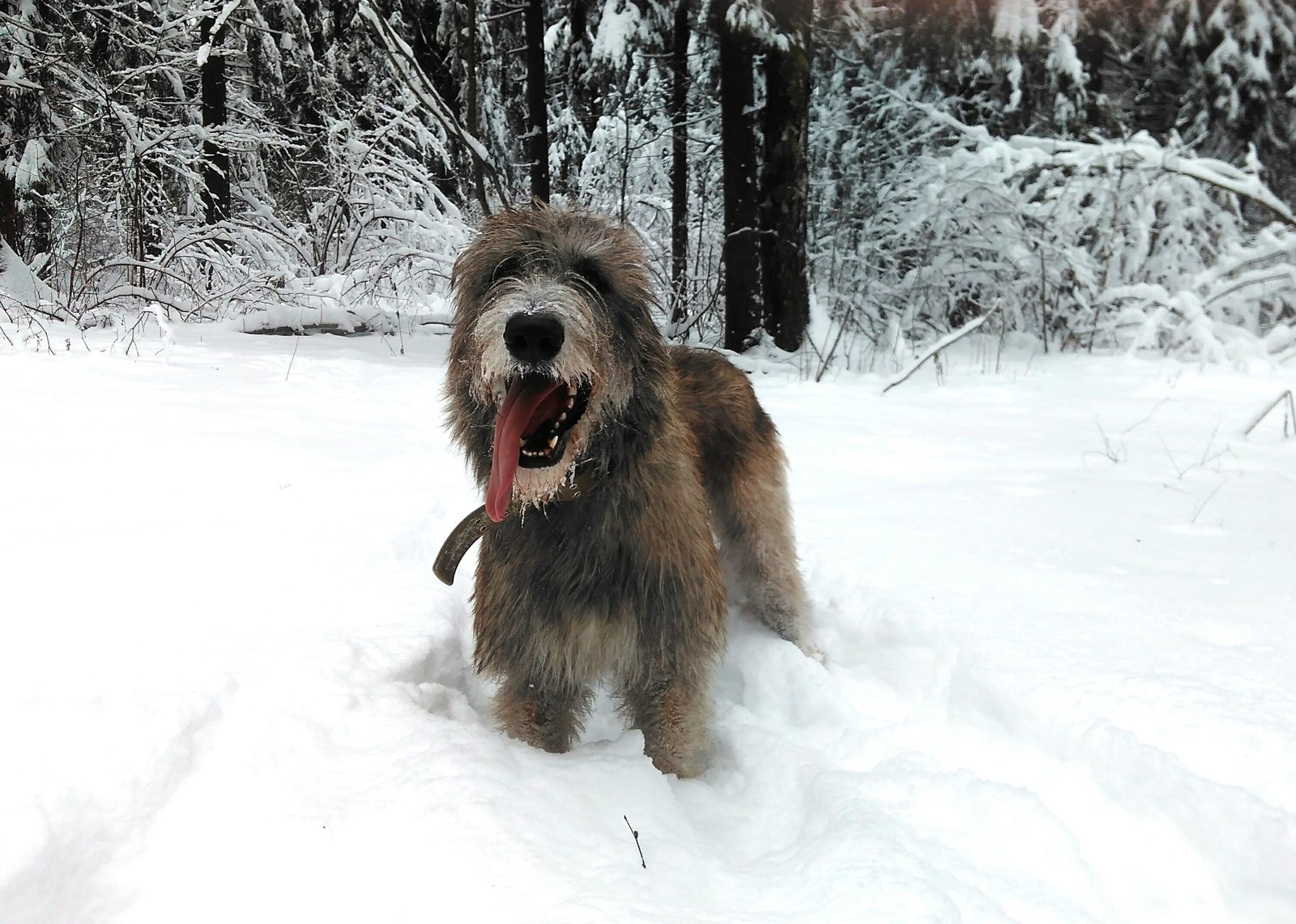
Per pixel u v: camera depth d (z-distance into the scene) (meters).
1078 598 3.66
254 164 15.08
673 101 15.00
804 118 10.55
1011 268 11.66
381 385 7.07
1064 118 13.93
